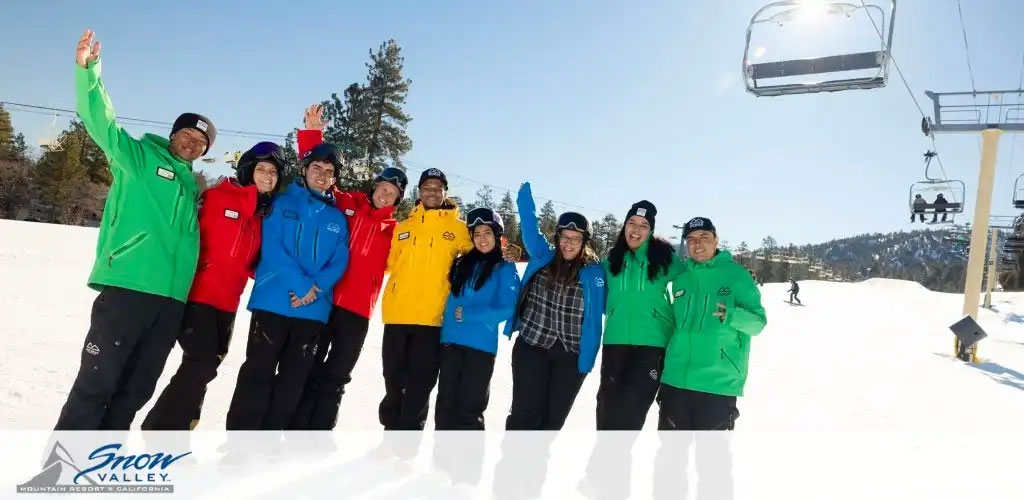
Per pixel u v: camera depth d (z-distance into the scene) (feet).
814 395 22.81
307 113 14.58
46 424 11.81
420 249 12.54
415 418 12.14
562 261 12.08
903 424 19.06
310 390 12.60
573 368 11.80
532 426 11.63
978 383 28.91
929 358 39.88
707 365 11.08
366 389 17.52
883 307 91.86
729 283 11.25
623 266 12.06
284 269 11.27
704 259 11.69
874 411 20.65
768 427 17.74
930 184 59.47
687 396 11.27
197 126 10.83
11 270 36.11
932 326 67.97
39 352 17.08
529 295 12.21
